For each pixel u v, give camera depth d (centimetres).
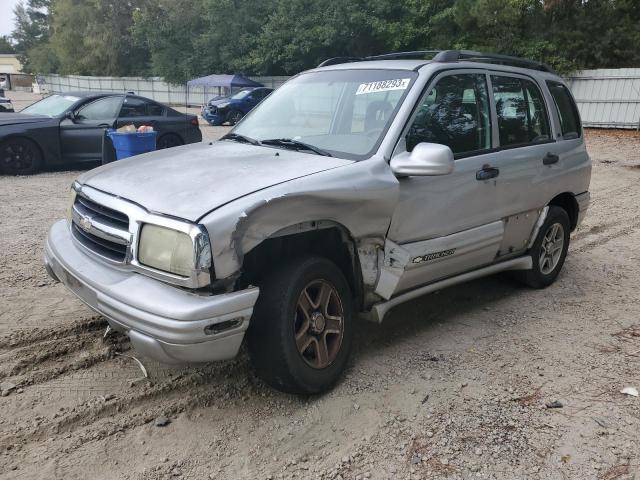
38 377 341
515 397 338
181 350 267
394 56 468
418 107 371
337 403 327
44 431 293
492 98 433
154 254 278
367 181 325
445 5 2623
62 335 395
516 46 2361
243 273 306
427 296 498
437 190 374
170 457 280
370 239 339
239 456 282
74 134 1055
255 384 346
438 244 381
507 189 433
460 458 284
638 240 702
